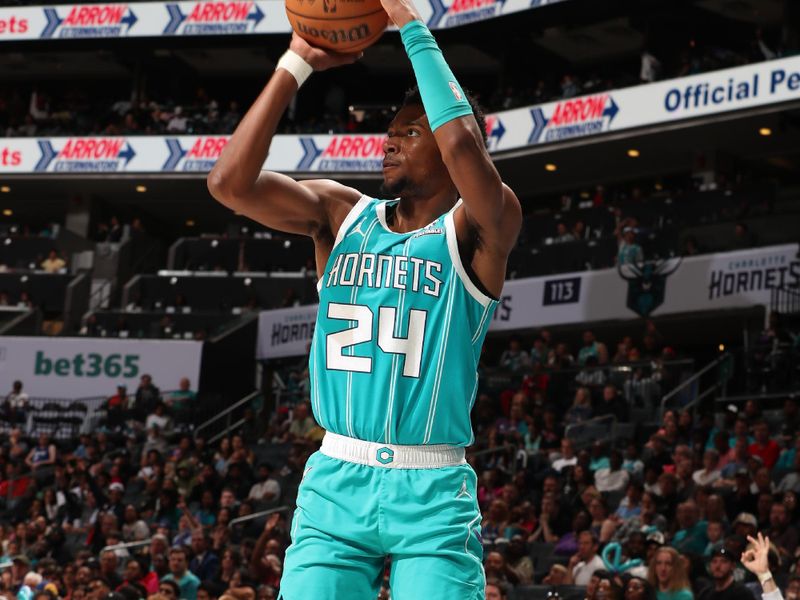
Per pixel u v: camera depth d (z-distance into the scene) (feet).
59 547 48.88
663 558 31.60
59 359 81.35
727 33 91.45
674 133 80.53
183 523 49.80
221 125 96.43
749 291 66.39
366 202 10.34
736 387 60.75
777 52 78.95
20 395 77.61
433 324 9.66
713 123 77.92
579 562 37.99
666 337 75.41
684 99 75.46
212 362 80.84
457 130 9.31
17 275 96.17
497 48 98.94
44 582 39.40
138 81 109.50
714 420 53.31
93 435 71.87
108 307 95.45
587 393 58.80
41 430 76.28
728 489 43.04
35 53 109.70
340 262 9.99
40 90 116.47
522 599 35.60
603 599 28.89
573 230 84.17
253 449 66.49
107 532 52.11
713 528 37.55
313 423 67.00
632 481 44.19
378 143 88.74
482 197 9.33
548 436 54.95
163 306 91.20
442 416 9.64
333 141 89.76
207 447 68.23
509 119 84.33
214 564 43.37
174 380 80.28
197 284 90.94
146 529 52.16
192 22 94.89
